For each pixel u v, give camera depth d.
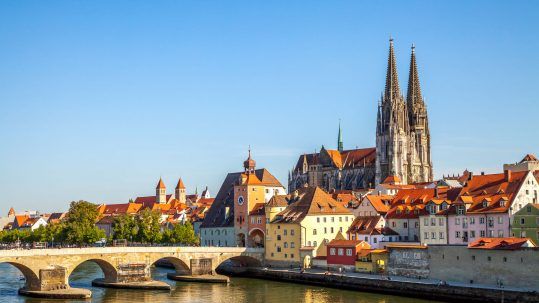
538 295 127.69
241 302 146.62
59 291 156.62
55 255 163.12
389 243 196.75
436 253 158.25
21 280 193.88
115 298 153.38
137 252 180.88
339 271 182.50
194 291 166.25
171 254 189.62
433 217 192.25
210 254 199.38
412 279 159.38
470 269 150.00
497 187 186.00
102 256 173.62
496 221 176.00
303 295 157.12
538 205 168.75
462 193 193.62
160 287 168.75
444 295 144.00
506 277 142.25
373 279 160.50
